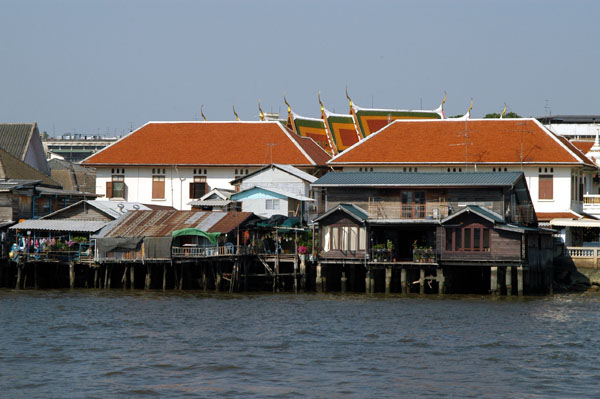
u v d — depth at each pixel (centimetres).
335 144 13050
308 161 11381
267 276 8925
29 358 5334
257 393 4556
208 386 4684
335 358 5309
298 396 4506
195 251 8806
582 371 5012
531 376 4891
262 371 4994
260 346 5666
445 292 8550
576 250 9294
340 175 9319
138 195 11650
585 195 10956
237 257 8575
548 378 4850
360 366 5109
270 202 10056
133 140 11994
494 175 8981
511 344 5738
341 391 4591
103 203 9825
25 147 12694
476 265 8394
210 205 10088
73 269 9031
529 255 8594
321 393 4556
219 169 11488
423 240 8925
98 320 6706
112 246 8894
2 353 5472
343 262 8619
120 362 5216
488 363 5188
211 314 7031
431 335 6044
